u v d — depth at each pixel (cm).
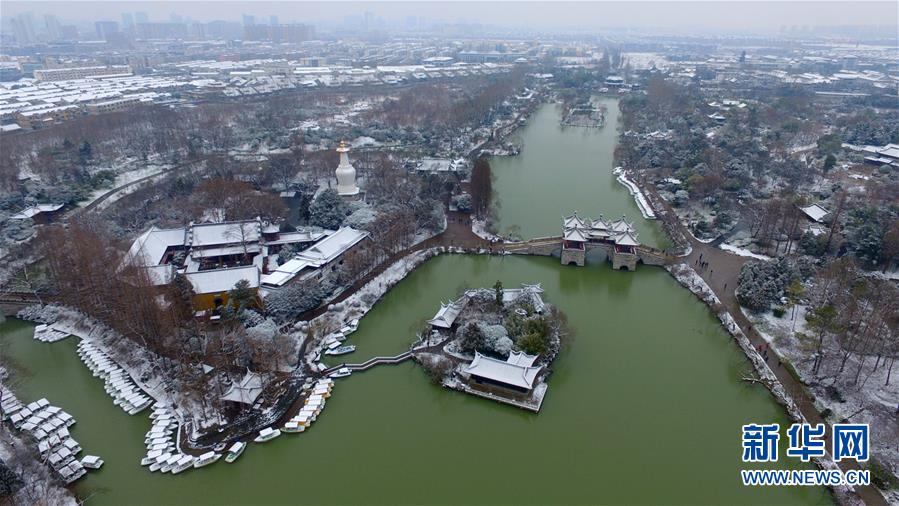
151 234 15988
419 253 16812
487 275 16012
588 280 15750
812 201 19775
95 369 11719
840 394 10656
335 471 9344
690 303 14575
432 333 12575
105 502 8625
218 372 10669
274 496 8850
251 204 18200
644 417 10531
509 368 10894
